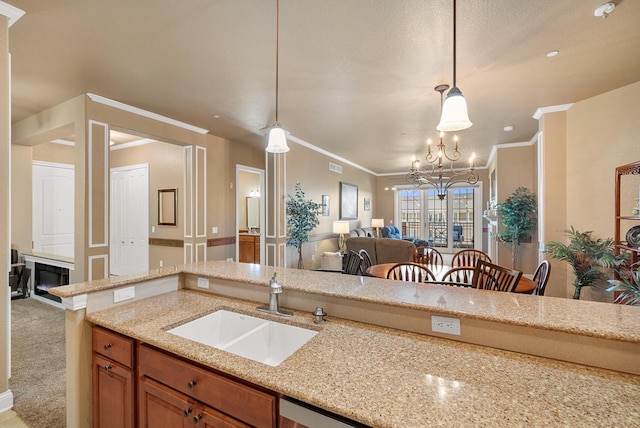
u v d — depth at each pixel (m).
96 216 3.49
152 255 5.68
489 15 2.09
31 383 2.43
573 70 2.88
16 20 2.10
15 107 3.84
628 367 1.04
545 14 2.08
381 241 5.30
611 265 3.10
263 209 5.97
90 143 3.44
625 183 3.23
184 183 4.88
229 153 5.62
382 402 0.89
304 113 4.11
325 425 0.93
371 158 7.66
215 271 2.13
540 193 4.21
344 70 2.88
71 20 2.13
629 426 0.78
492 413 0.83
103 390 1.61
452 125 1.96
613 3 1.96
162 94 3.44
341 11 2.05
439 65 2.78
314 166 6.58
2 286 2.12
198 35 2.33
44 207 5.48
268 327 1.63
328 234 7.21
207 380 1.20
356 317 1.54
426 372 1.06
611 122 3.37
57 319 3.82
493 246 6.75
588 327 1.10
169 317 1.63
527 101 3.70
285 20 2.15
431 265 3.95
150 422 1.39
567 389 0.95
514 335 1.20
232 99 3.59
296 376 1.04
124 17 2.11
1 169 2.11
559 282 3.92
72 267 3.94
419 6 2.00
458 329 1.30
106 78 3.04
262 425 1.06
